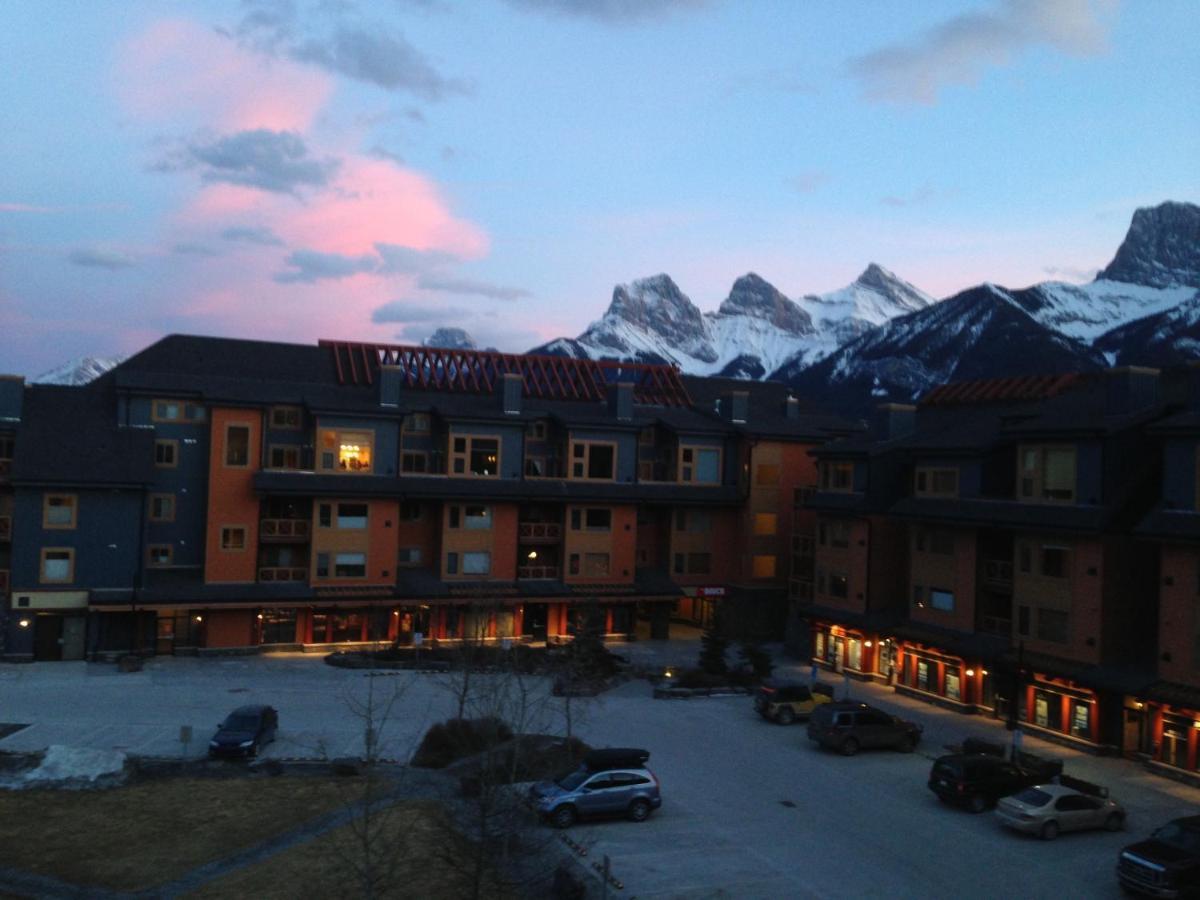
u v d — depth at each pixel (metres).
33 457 48.88
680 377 78.25
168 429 53.03
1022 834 27.86
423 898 21.88
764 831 27.55
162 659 50.19
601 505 61.06
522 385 61.66
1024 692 40.97
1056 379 61.53
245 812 27.39
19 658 48.31
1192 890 22.81
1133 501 37.53
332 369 63.16
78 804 27.92
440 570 57.22
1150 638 38.25
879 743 36.66
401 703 41.66
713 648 48.97
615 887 23.02
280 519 53.56
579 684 44.50
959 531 45.75
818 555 56.03
